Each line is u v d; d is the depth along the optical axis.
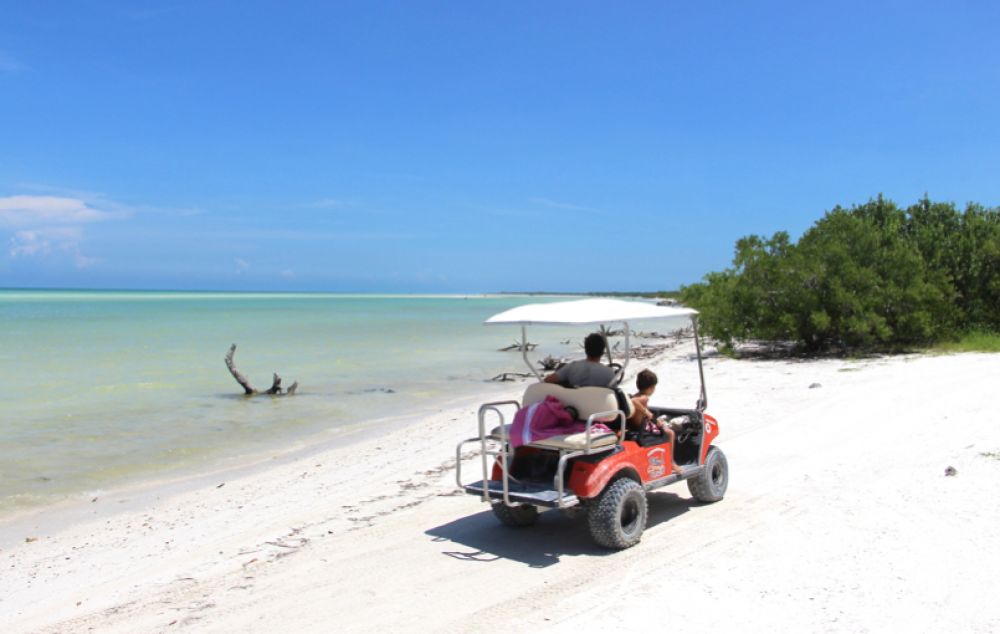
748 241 23.09
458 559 6.37
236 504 9.08
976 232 23.69
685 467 7.31
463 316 70.19
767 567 5.72
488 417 14.73
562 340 38.09
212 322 53.50
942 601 4.92
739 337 22.59
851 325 20.58
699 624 4.80
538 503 6.10
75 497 9.70
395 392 19.27
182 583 6.26
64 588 6.51
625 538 6.33
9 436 13.46
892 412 11.80
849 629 4.61
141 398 17.95
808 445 9.99
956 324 22.31
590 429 6.14
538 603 5.31
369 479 9.88
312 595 5.73
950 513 6.66
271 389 18.77
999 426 10.10
